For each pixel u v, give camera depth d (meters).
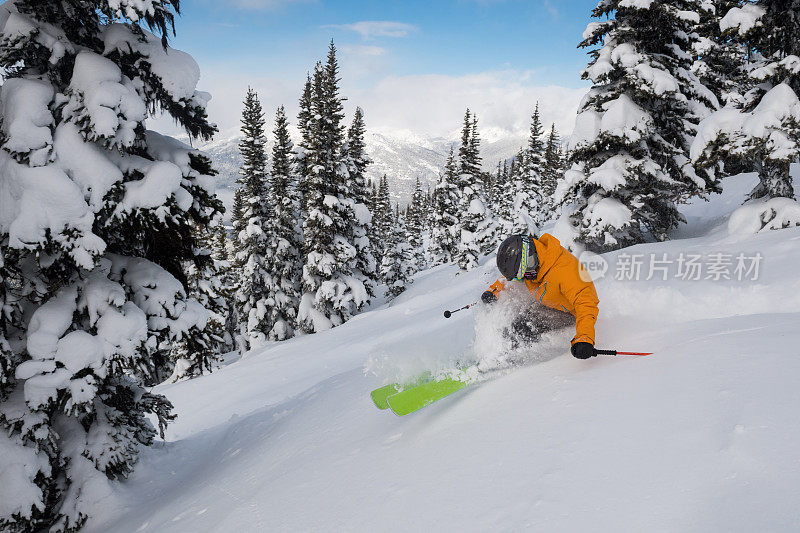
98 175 4.89
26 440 5.00
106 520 4.98
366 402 4.28
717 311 4.06
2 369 4.80
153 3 5.09
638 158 12.69
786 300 3.90
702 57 16.08
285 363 14.34
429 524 1.88
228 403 11.26
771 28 9.23
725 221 13.64
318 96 23.88
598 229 12.34
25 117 4.73
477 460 2.19
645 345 3.03
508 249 3.16
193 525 3.45
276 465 3.84
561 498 1.70
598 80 12.62
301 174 26.38
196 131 6.12
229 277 29.25
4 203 4.70
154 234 5.78
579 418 2.18
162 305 5.60
